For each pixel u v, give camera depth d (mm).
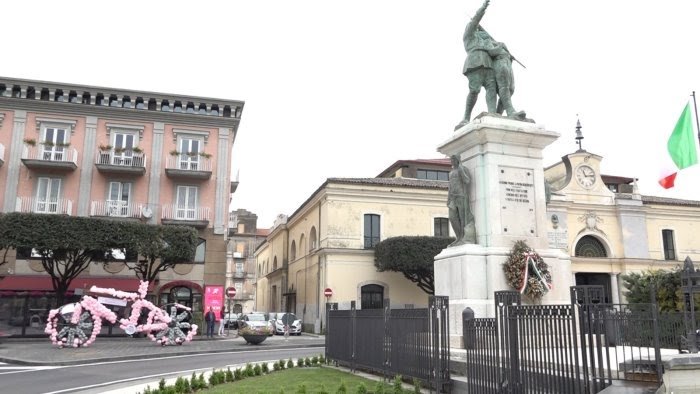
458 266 11602
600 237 41500
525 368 7512
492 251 11453
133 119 36875
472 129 12039
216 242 36875
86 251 30391
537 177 12234
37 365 17344
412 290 38438
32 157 34781
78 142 35812
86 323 24219
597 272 41000
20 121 35156
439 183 41812
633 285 21578
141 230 30344
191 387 11039
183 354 21406
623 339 10156
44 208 34344
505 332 7926
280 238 54844
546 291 11453
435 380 9727
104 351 21281
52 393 11539
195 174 36531
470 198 12305
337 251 37281
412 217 39281
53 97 35750
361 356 13453
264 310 65125
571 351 6895
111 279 34000
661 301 19391
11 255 32906
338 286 37062
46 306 31984
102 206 35219
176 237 31109
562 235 40281
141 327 25000
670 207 43812
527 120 12438
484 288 11375
